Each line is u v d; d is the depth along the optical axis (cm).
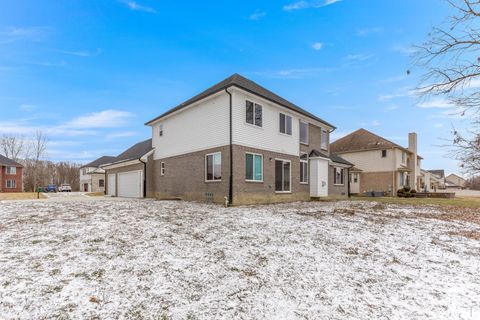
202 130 1413
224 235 656
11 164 4128
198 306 339
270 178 1428
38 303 326
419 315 346
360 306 362
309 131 1811
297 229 747
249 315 325
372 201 1858
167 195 1675
